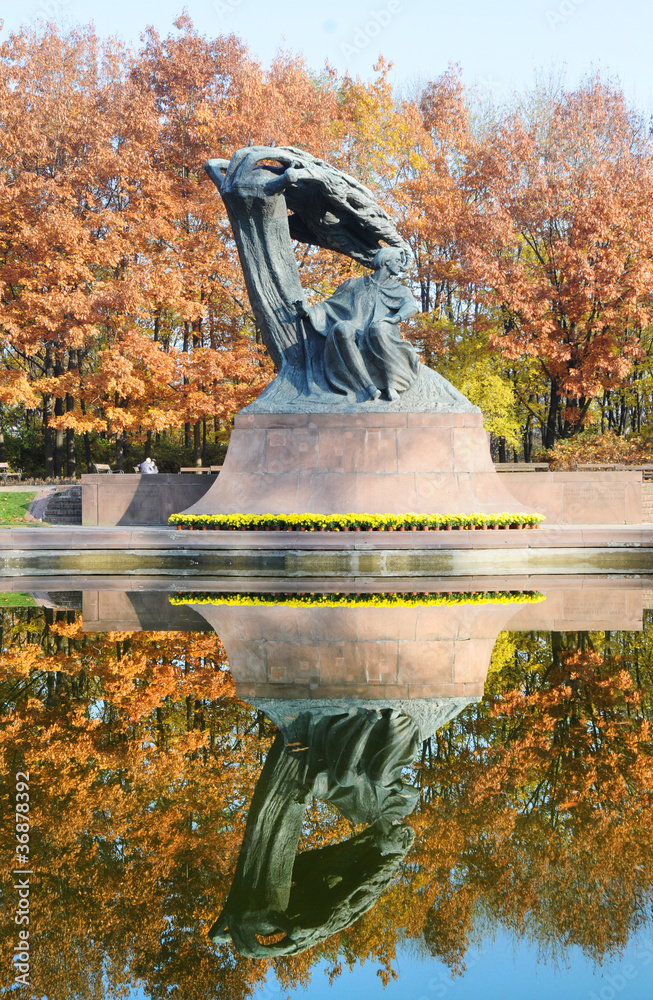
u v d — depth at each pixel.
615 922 3.15
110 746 5.33
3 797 4.43
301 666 7.54
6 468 29.73
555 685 6.81
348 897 3.34
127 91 30.22
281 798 4.43
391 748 5.23
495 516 17.97
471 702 6.32
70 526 21.78
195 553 16.34
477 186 30.72
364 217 20.31
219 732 5.60
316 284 31.52
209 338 33.91
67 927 3.12
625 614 10.34
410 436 19.50
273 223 20.00
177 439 44.03
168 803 4.36
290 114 30.17
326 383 20.09
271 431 19.73
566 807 4.21
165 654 8.09
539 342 29.00
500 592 12.52
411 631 9.19
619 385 31.64
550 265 30.53
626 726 5.66
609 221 28.17
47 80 29.20
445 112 33.03
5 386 28.36
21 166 29.50
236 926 3.14
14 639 8.85
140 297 28.06
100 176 29.88
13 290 30.77
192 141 30.84
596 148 29.94
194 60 30.41
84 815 4.16
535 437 50.94
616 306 29.17
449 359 31.38
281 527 17.81
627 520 20.95
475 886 3.41
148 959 2.94
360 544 16.05
